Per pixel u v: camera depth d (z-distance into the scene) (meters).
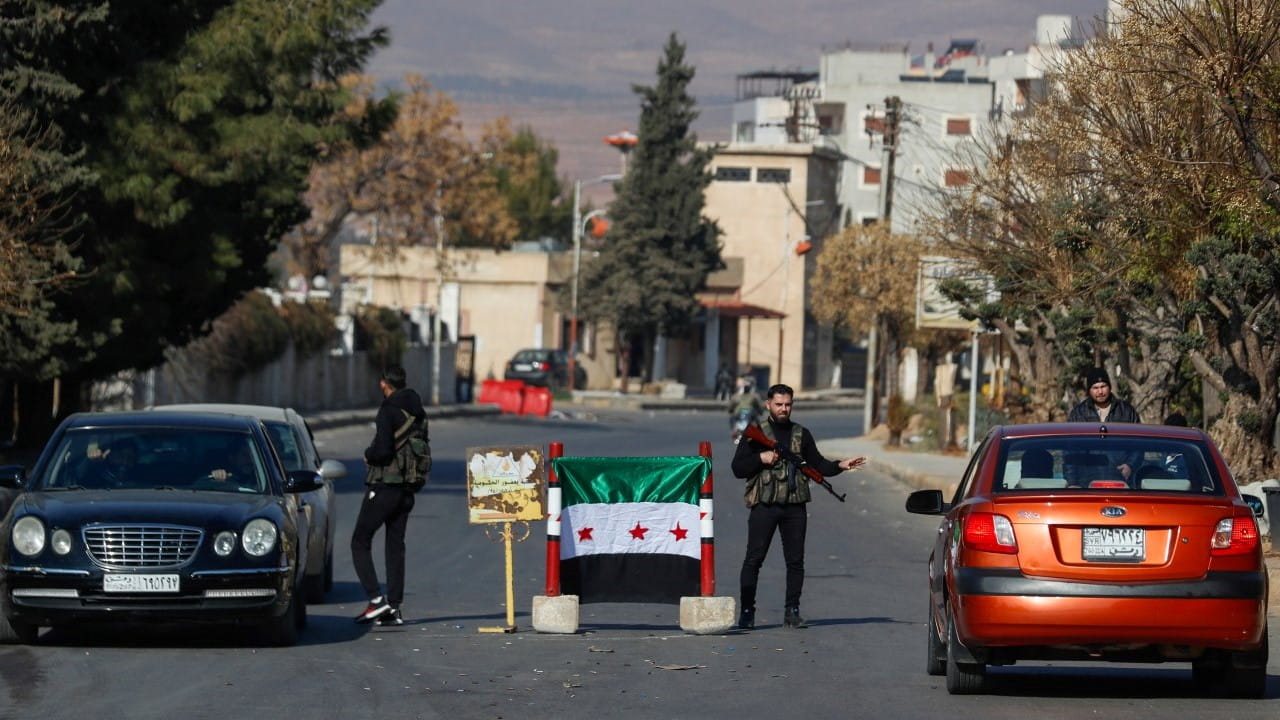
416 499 61.81
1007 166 58.22
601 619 32.38
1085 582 20.25
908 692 22.19
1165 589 20.09
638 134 166.50
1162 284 47.91
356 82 131.62
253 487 27.72
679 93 166.25
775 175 196.12
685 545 28.88
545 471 29.03
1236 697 21.67
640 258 165.00
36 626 25.88
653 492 28.94
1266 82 36.53
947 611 22.03
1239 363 44.31
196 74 55.69
